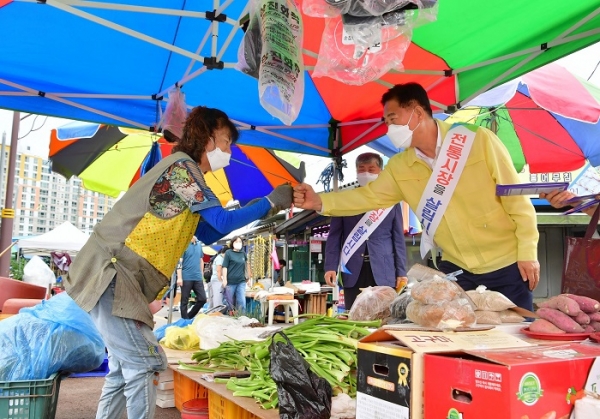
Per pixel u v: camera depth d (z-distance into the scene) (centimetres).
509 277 274
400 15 209
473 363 128
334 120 520
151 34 363
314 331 293
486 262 279
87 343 327
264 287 1332
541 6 303
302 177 865
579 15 307
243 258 1050
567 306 177
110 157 823
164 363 245
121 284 229
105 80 424
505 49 362
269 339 302
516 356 131
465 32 341
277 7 242
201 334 425
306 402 210
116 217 235
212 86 442
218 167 261
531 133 693
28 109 419
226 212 241
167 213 236
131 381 231
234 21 310
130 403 230
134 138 774
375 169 428
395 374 146
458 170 273
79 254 239
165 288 249
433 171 279
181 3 333
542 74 566
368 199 313
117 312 226
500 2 302
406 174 304
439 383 135
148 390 233
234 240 1045
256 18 256
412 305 191
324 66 249
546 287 1023
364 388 158
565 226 1023
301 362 218
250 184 911
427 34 346
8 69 387
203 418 304
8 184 848
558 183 210
